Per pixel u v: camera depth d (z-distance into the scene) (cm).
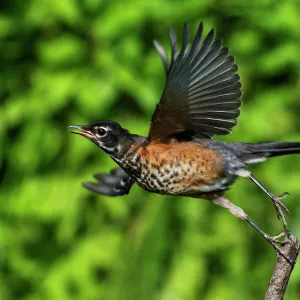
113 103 1266
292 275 1193
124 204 1245
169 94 768
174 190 816
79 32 1256
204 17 1238
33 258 1284
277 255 743
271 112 1257
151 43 1257
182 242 1228
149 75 1248
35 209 1252
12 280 1285
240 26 1265
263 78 1284
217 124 791
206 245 1230
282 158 1259
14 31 1249
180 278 1217
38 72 1255
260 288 1258
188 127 797
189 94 770
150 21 1240
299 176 1248
